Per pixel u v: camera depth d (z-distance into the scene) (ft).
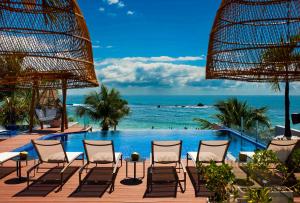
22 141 38.01
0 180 22.40
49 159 22.31
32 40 23.89
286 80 26.11
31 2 22.22
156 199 18.81
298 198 18.33
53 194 19.60
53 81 37.93
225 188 12.67
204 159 22.39
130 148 44.60
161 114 188.44
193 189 20.57
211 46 23.62
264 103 370.94
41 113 48.24
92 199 18.78
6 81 30.73
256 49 20.13
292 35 20.35
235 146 43.60
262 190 11.46
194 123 132.98
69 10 22.50
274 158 13.83
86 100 75.41
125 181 22.29
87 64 25.63
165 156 22.48
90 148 22.41
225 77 24.81
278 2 20.52
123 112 76.38
